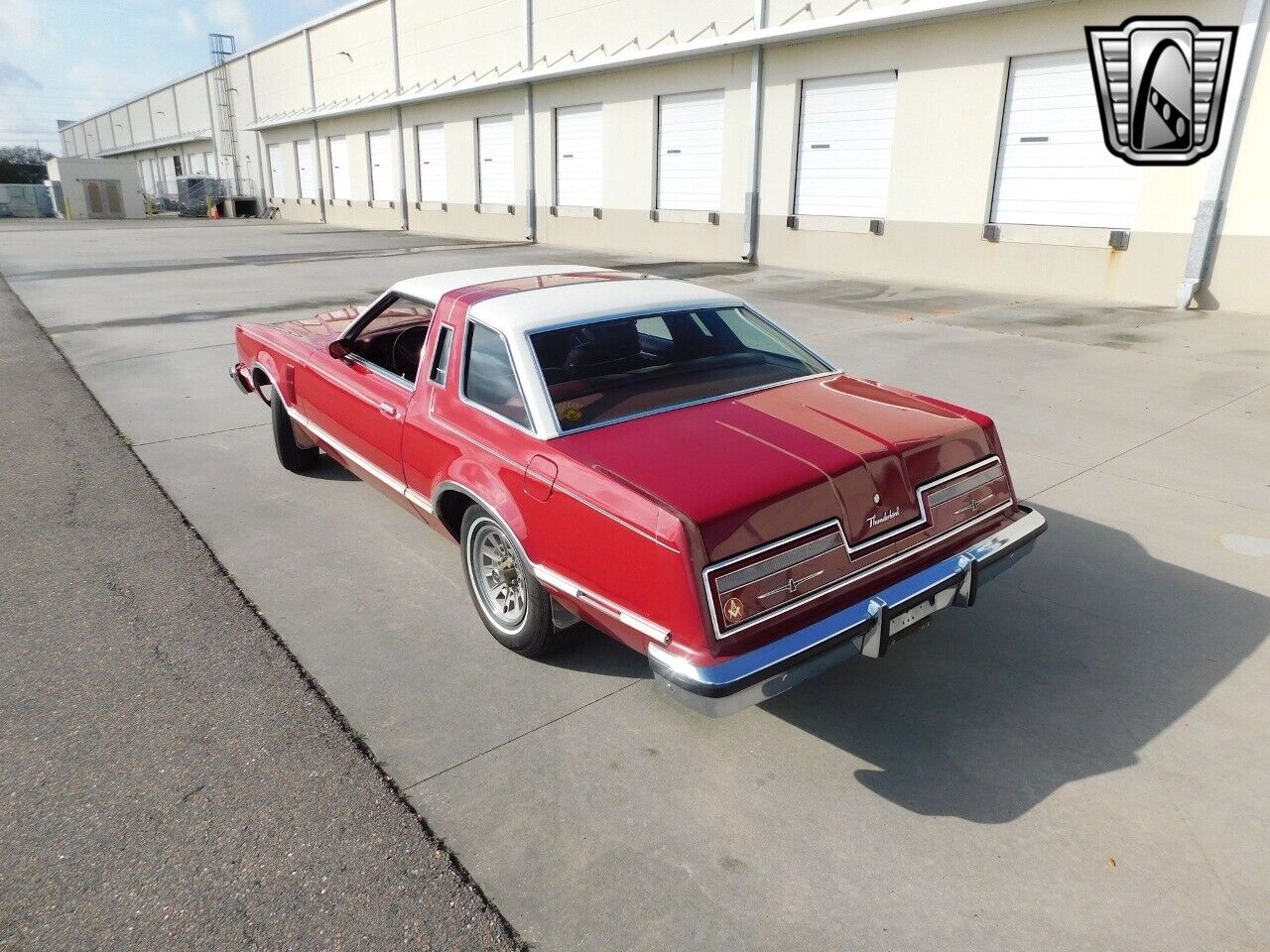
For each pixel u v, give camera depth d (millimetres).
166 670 3561
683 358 3848
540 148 24984
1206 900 2428
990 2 13461
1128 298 13086
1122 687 3426
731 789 2889
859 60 16094
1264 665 3559
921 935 2318
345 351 4750
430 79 29766
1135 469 5762
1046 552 4570
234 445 6621
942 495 3252
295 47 39812
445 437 3748
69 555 4648
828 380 3971
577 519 3014
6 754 3027
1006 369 8492
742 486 2816
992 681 3479
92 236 31516
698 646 2641
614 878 2518
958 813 2771
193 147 60438
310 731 3176
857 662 3633
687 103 19984
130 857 2572
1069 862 2568
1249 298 11891
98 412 7570
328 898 2432
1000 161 14391
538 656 3656
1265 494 5324
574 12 22641
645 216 21797
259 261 21078
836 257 17312
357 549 4758
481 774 2961
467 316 3850
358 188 36531
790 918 2375
